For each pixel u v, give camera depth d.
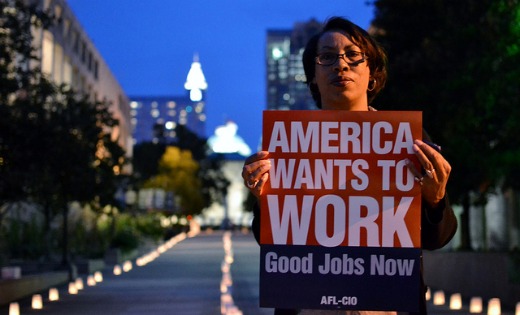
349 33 4.44
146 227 77.56
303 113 4.34
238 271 41.16
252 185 4.33
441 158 4.18
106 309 21.67
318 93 4.81
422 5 29.17
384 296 4.27
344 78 4.39
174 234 99.75
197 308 21.66
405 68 28.06
